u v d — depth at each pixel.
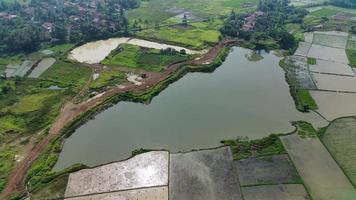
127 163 77.62
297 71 118.69
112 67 122.94
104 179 73.44
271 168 75.06
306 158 78.00
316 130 87.44
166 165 76.50
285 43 139.38
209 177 73.06
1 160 78.94
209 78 115.88
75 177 74.19
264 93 105.62
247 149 80.69
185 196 68.62
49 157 79.56
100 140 85.69
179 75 116.19
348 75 115.88
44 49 141.62
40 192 70.81
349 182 71.69
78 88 108.94
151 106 99.75
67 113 95.88
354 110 96.19
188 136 86.06
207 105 99.50
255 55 134.38
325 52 134.50
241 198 67.81
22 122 92.31
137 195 69.25
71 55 135.88
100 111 97.31
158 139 85.31
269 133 86.75
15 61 131.12
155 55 131.88
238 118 93.12
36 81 114.38
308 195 68.44
